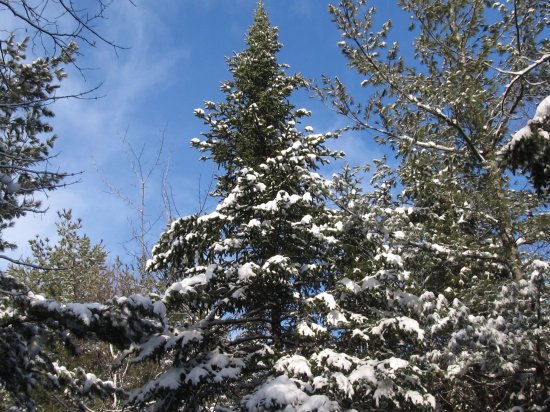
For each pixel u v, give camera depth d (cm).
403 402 945
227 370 984
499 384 1017
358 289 1057
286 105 1428
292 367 945
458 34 1133
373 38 1140
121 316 867
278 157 1205
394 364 909
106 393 1026
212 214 1141
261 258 1205
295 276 1066
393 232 1092
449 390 1087
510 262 1012
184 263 1211
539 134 535
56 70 969
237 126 1360
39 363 920
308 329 1012
